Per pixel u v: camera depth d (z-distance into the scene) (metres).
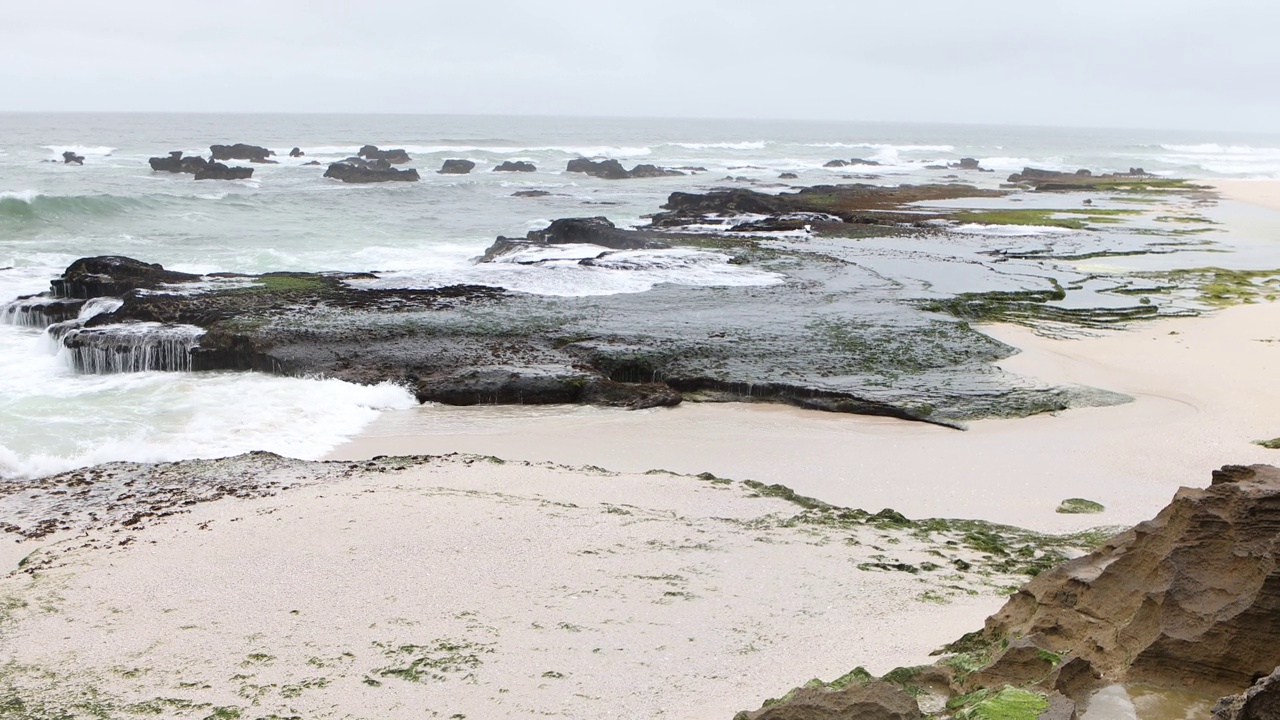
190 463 15.36
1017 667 7.25
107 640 9.05
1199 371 21.95
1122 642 7.27
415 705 7.75
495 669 8.30
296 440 17.39
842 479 15.52
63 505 13.52
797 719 6.41
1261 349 23.95
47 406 18.69
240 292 25.92
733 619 9.27
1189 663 6.88
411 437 17.84
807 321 25.58
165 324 22.81
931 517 13.79
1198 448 16.81
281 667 8.45
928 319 26.11
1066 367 22.33
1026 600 8.14
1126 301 29.39
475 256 37.12
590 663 8.38
